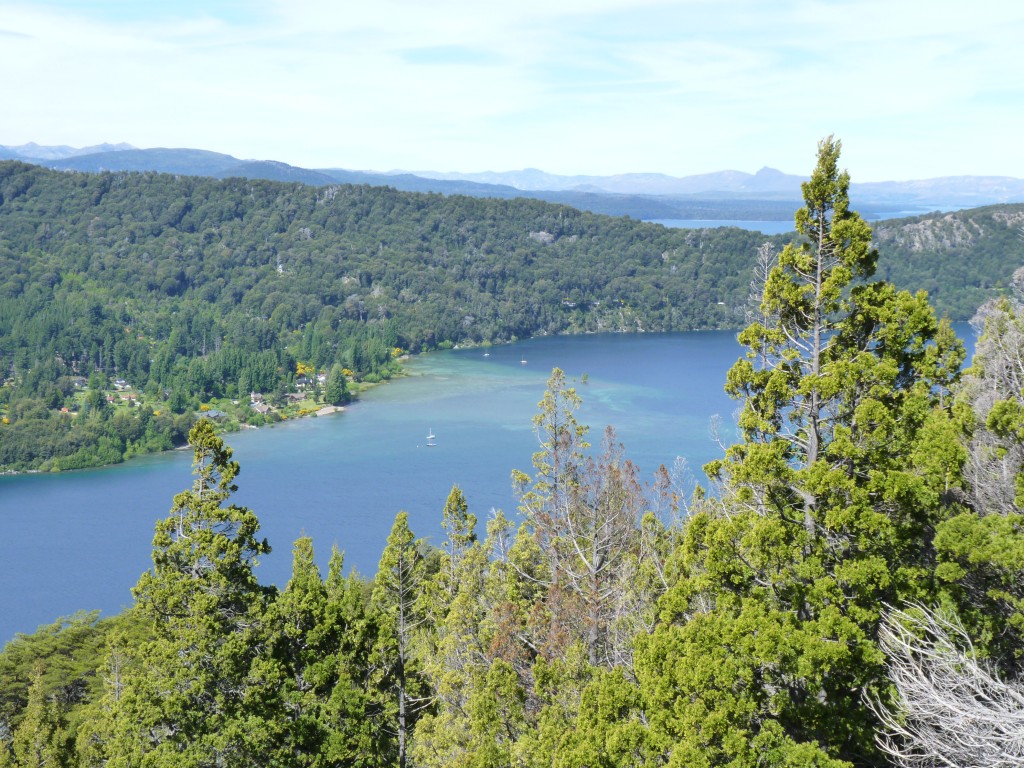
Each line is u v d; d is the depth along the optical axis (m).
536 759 26.12
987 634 19.52
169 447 199.88
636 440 155.62
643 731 22.27
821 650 20.58
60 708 58.78
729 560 24.27
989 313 37.41
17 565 119.25
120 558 122.31
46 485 168.38
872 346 25.36
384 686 38.78
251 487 146.62
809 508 23.58
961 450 21.56
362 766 34.25
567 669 29.55
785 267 26.27
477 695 30.27
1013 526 20.53
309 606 35.00
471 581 44.94
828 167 25.23
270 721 30.19
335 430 196.25
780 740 20.55
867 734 20.41
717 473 27.73
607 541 43.78
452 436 180.88
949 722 15.84
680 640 23.30
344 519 128.38
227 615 31.23
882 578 21.08
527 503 51.31
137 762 28.86
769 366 27.38
